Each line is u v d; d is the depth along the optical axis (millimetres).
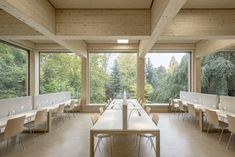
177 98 9938
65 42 5926
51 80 9945
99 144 4547
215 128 5867
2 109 4680
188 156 3855
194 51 9367
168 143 4668
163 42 9109
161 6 3578
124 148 4293
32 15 3717
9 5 3080
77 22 4977
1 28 5031
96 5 4781
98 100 9828
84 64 9359
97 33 4957
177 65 9961
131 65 9773
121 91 9812
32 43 9070
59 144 4617
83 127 6348
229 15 4926
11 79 8062
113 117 4273
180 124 6773
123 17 4945
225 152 4082
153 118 4355
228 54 10484
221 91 10391
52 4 4723
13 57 8219
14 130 3873
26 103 5750
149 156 3846
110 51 9516
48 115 5816
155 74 9961
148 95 9914
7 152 4090
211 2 4590
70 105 7715
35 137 5207
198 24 4938
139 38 5230
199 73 9250
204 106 6703
